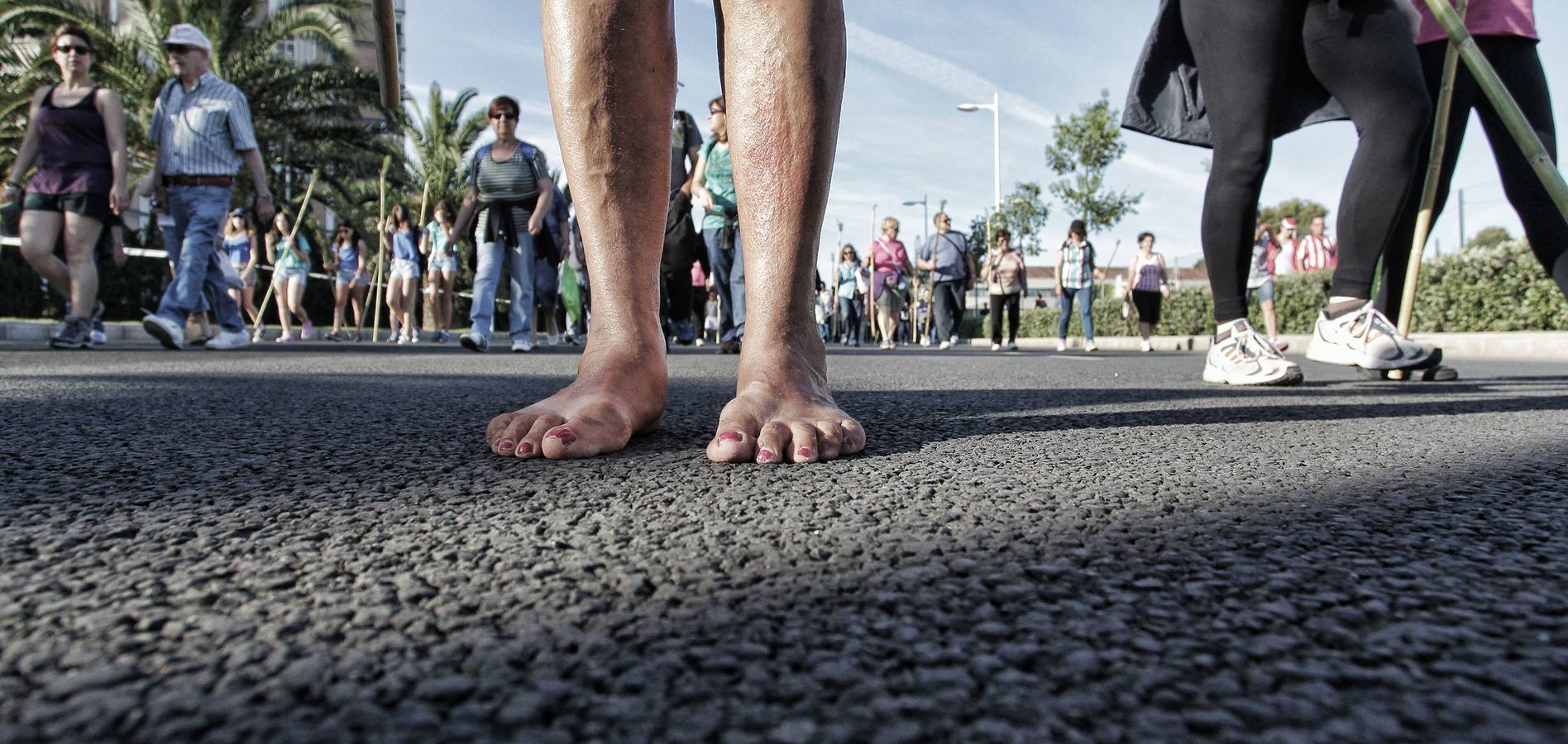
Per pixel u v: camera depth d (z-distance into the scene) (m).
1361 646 0.55
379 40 1.80
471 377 3.53
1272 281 10.84
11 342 7.80
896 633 0.56
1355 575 0.70
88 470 1.19
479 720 0.44
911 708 0.46
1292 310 13.70
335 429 1.68
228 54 16.08
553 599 0.64
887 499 1.01
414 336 12.63
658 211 1.59
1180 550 0.78
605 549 0.78
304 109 17.09
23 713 0.45
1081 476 1.19
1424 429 1.83
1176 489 1.09
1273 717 0.45
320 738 0.42
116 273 12.27
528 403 2.32
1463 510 0.97
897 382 3.62
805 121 1.46
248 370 3.82
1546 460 1.38
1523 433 1.76
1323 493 1.08
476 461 1.28
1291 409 2.27
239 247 11.14
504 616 0.60
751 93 1.47
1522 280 9.86
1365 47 2.84
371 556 0.75
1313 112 3.14
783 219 1.48
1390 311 3.88
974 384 3.50
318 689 0.48
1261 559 0.75
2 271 10.77
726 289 7.77
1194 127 3.36
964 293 13.78
